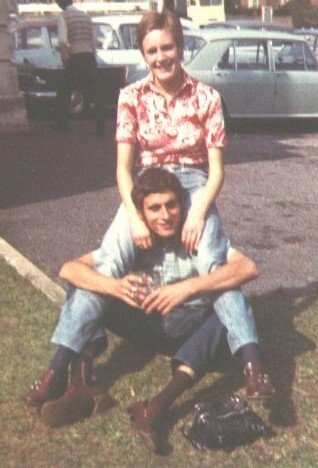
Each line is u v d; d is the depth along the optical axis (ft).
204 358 10.12
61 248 17.84
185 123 10.72
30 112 41.47
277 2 128.77
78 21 33.86
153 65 10.48
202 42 37.42
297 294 14.83
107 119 40.65
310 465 9.56
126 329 11.00
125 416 10.48
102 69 37.78
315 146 33.53
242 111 37.35
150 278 10.30
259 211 21.42
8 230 19.26
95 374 11.48
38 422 10.36
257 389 9.80
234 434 9.82
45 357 11.98
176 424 10.30
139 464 9.61
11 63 34.60
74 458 9.73
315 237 18.99
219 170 10.72
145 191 10.28
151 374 11.50
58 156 29.35
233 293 10.24
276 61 37.58
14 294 14.39
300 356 12.09
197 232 10.39
